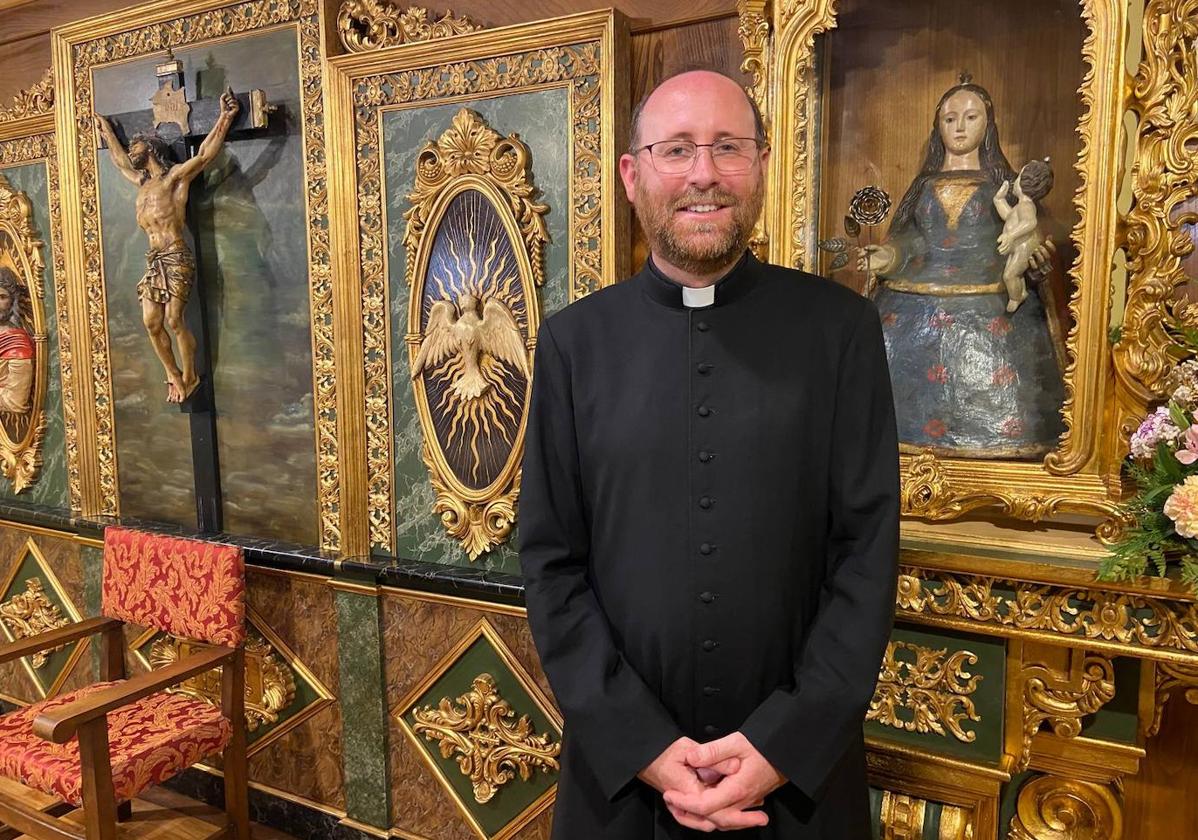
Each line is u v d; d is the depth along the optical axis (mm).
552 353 1364
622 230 1860
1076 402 1451
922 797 1623
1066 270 1488
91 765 1863
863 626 1174
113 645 2473
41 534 2840
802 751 1144
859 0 1601
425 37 2031
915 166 1586
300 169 2232
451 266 2051
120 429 2672
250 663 2453
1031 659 1532
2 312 2812
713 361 1246
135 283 2555
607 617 1308
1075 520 1574
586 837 1296
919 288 1587
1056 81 1465
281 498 2404
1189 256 1493
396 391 2162
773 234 1659
